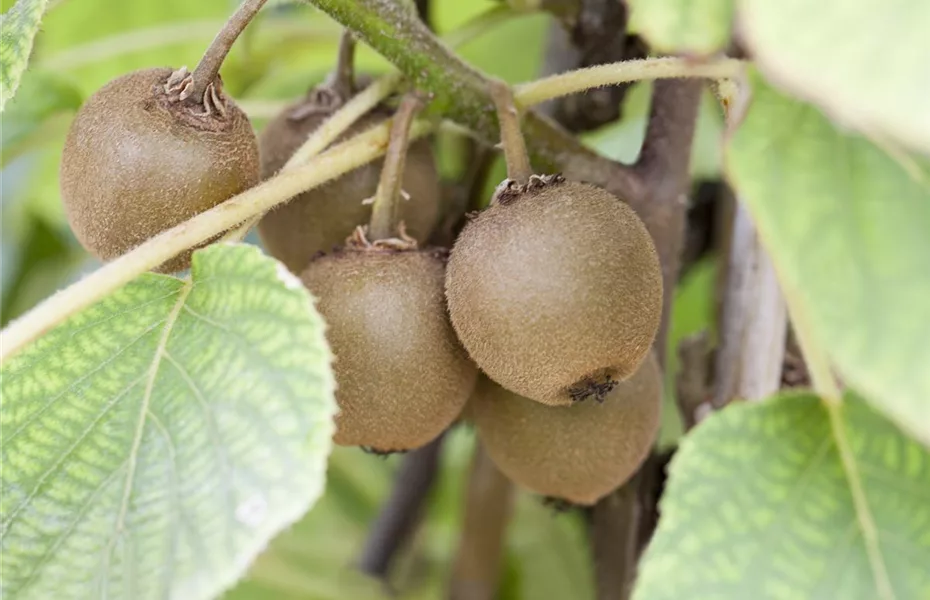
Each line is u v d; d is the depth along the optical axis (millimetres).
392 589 776
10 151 650
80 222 550
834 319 456
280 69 761
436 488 854
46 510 501
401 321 547
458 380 555
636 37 633
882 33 437
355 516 872
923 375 452
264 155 605
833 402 500
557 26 690
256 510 483
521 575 816
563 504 628
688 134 599
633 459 571
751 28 442
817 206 464
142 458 500
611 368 534
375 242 562
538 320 523
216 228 523
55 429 508
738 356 613
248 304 504
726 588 485
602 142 727
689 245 728
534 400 560
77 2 742
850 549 488
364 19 556
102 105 549
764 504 491
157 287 519
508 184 544
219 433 493
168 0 750
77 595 493
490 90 560
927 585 484
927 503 490
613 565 623
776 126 471
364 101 575
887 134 449
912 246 461
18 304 881
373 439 555
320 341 493
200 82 547
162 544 489
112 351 512
